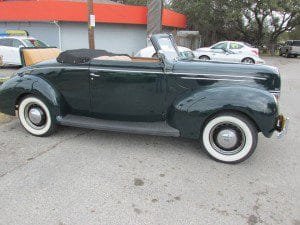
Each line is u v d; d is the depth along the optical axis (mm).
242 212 3449
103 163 4473
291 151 5160
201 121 4504
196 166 4473
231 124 4477
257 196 3768
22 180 3949
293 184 4078
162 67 4789
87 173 4172
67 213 3336
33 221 3201
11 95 5344
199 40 31625
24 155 4660
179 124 4633
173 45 5648
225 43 19234
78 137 5414
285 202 3664
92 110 5254
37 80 5227
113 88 5020
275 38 37156
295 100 9445
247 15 33656
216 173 4289
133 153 4836
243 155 4508
